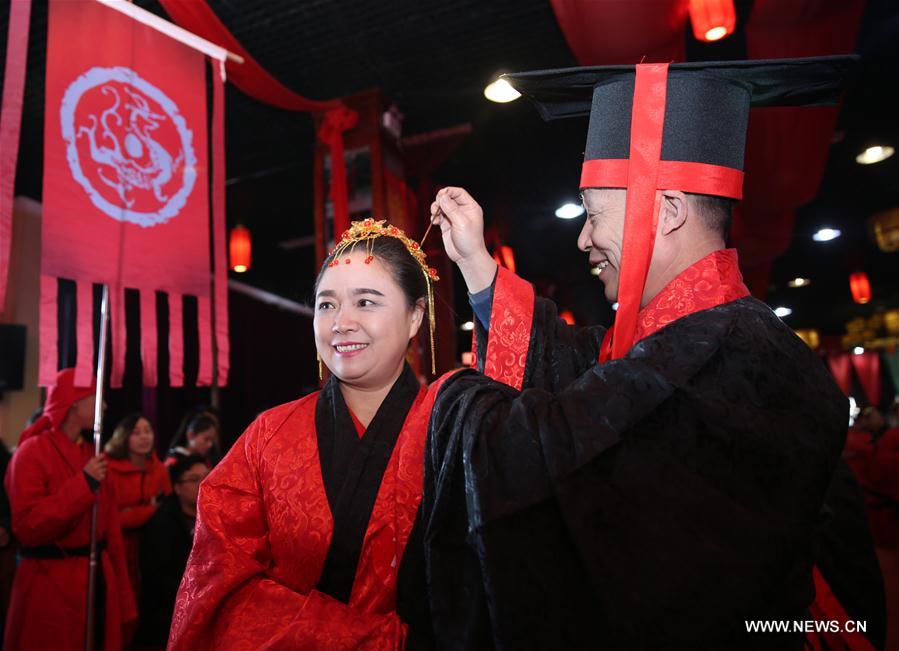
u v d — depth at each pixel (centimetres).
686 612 60
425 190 433
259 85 321
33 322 477
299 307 878
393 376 100
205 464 302
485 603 69
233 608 83
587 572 63
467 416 73
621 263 81
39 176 437
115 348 196
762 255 503
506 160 472
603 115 88
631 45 246
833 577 102
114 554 276
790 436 66
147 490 340
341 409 98
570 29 251
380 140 382
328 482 93
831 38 249
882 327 1293
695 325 72
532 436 68
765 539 62
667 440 66
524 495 66
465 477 71
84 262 192
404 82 377
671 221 82
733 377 68
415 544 87
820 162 339
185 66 228
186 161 223
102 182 200
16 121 170
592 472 65
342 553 89
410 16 316
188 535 293
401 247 103
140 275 206
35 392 474
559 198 540
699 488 64
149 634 281
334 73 365
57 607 246
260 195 513
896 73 360
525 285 109
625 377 69
